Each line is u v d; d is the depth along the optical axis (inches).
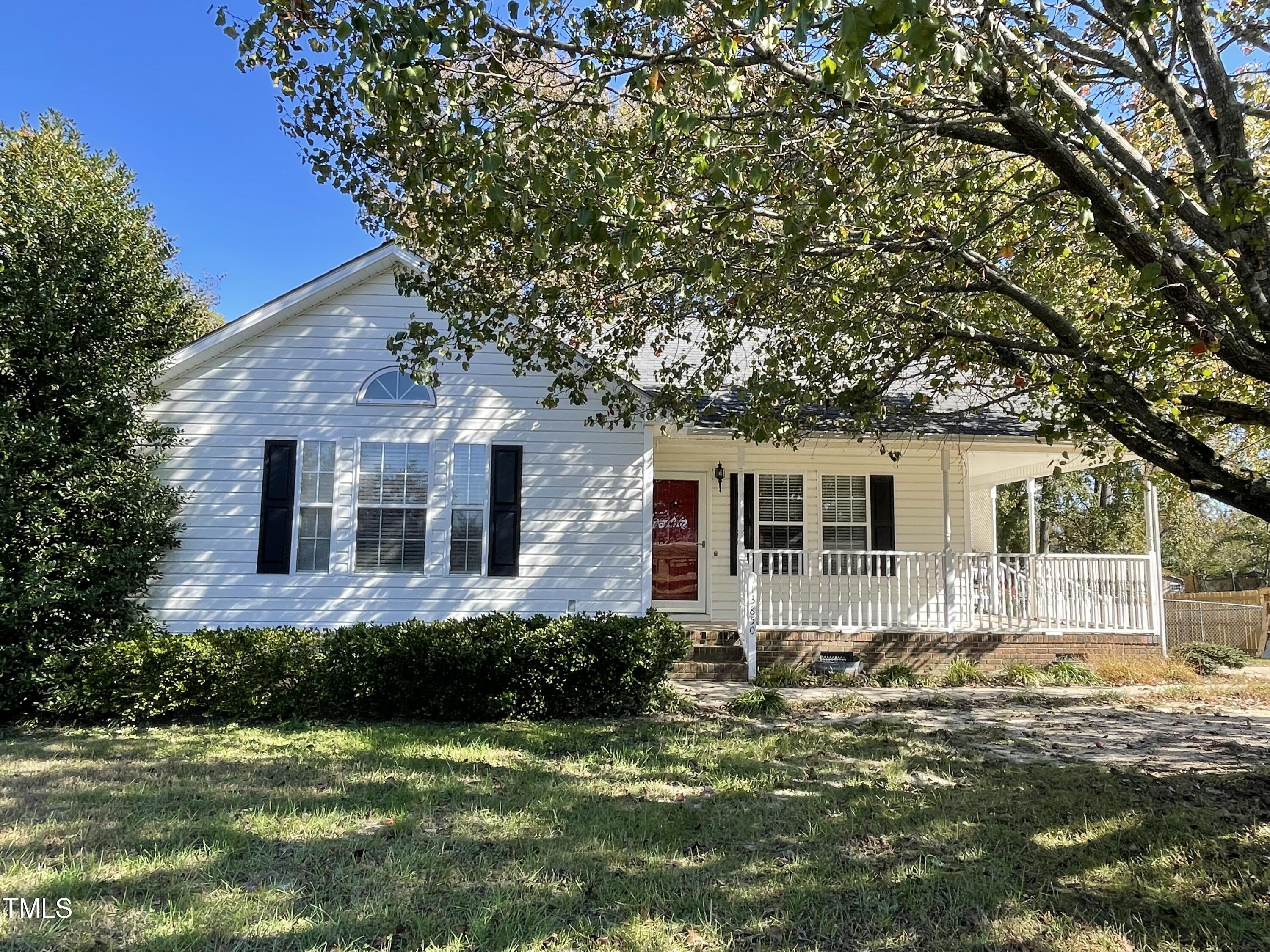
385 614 422.0
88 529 362.9
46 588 343.0
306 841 191.9
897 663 472.7
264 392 427.2
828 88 194.7
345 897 160.9
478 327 295.9
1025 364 250.5
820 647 474.6
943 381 328.5
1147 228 240.8
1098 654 485.1
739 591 501.7
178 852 183.5
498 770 259.6
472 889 165.0
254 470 422.6
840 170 237.0
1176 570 1268.5
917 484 543.5
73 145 567.8
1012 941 147.1
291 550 420.2
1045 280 311.7
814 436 449.1
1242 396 281.1
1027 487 597.3
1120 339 236.8
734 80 188.1
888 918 155.0
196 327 629.3
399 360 330.3
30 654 339.0
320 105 218.4
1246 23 225.3
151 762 269.6
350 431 430.6
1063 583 489.1
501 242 271.7
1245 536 1063.0
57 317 358.9
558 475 438.6
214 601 412.8
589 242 202.5
